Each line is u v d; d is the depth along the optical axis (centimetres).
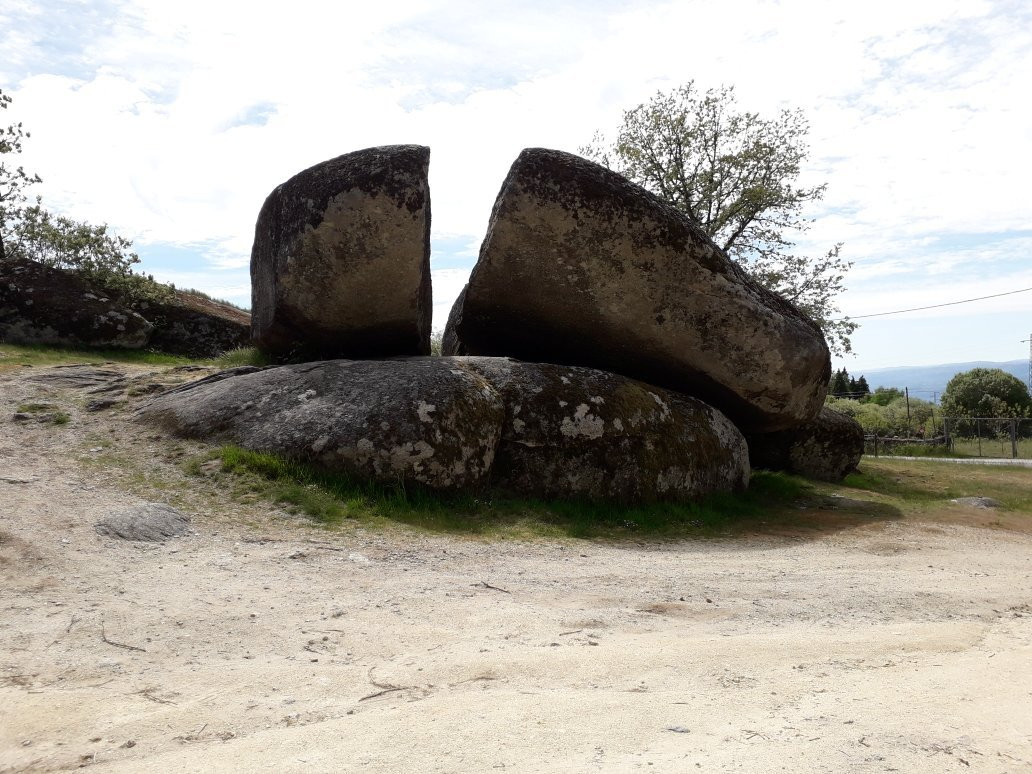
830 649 418
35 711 301
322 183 918
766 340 1045
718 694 339
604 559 690
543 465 904
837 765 262
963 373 4309
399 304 978
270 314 1044
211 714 308
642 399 990
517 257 971
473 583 553
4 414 920
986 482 1664
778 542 869
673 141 2270
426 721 298
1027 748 278
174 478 765
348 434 815
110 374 1131
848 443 1519
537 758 269
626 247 971
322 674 357
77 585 478
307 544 641
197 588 493
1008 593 617
